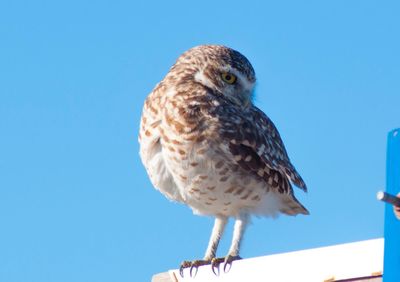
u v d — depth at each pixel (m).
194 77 13.53
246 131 13.09
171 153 12.91
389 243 9.19
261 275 11.21
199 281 12.08
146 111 13.22
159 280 12.43
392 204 8.89
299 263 10.88
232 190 13.02
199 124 12.84
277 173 13.31
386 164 9.25
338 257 10.57
